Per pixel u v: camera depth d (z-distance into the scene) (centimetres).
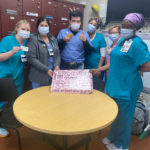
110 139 187
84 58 249
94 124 112
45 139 188
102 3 316
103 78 259
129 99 156
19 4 249
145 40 251
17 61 201
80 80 178
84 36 215
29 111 127
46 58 205
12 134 203
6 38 199
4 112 169
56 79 179
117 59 154
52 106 136
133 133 214
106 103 146
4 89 177
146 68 146
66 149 156
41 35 210
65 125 110
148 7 241
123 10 272
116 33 212
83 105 140
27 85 287
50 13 288
